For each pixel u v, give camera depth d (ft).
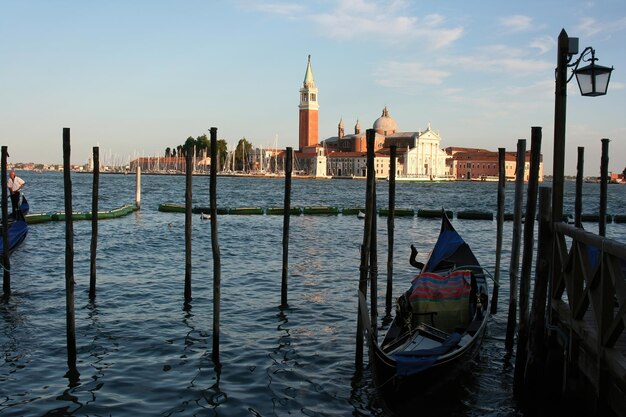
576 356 33.32
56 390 38.58
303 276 76.95
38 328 51.47
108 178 586.45
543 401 36.55
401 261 90.89
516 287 49.55
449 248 57.16
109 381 40.16
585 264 31.68
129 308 58.95
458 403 37.76
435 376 36.29
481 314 45.03
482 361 45.47
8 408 35.83
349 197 308.81
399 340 40.86
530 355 36.81
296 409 36.37
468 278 46.37
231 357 45.14
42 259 86.69
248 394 38.45
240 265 85.35
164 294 65.16
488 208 236.84
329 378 41.29
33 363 43.24
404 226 148.66
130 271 78.59
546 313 38.52
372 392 39.06
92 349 46.47
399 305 43.60
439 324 43.55
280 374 41.88
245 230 132.36
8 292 62.85
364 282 42.65
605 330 28.40
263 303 61.82
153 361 44.11
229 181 548.72
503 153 62.13
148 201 235.81
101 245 102.78
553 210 37.11
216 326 44.68
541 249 36.55
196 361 44.24
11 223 87.15
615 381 27.37
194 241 111.75
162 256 92.38
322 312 58.54
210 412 35.76
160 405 36.63
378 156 639.35
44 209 188.55
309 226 143.74
